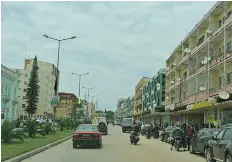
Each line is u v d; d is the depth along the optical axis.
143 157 16.73
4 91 58.94
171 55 66.31
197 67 45.00
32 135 28.77
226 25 33.56
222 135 13.38
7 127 20.91
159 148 23.73
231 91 30.03
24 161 14.05
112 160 15.05
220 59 34.75
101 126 43.62
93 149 20.97
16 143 21.16
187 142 22.53
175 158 17.11
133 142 26.78
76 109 102.44
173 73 66.31
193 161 15.96
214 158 13.96
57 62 45.47
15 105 66.88
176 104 54.78
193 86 49.72
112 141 29.89
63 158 15.59
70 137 34.12
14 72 64.50
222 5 37.94
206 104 33.84
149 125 41.41
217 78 38.66
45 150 19.69
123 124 54.56
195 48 45.66
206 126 41.00
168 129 31.56
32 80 91.06
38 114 116.31
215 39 37.91
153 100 91.62
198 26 46.16
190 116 53.56
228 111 33.38
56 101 44.94
